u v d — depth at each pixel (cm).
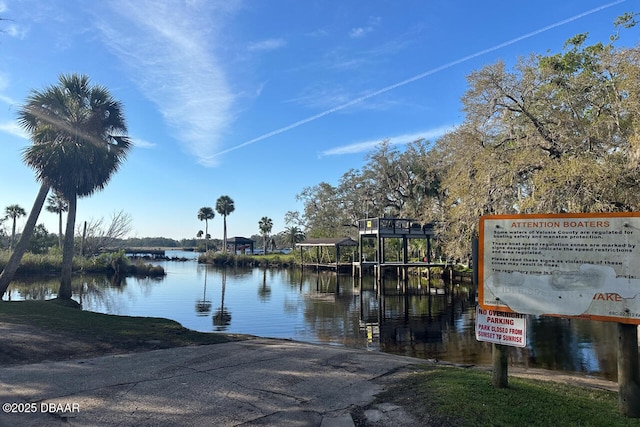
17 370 615
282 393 525
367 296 2684
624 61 1525
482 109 2014
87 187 1712
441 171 3391
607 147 1627
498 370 521
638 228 421
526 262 481
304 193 6581
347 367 662
